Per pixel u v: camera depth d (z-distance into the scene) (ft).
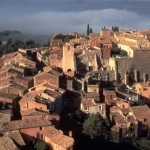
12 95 643.04
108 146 588.09
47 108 602.85
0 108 603.67
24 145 501.15
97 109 651.25
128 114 655.76
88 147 573.33
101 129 600.39
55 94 644.27
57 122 582.76
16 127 520.01
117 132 613.52
